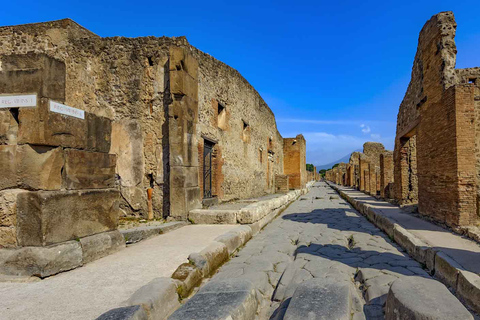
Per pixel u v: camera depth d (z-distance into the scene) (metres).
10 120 3.50
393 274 3.76
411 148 10.67
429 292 2.30
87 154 4.00
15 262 3.16
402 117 10.35
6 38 7.57
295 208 11.86
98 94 7.30
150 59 7.23
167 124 6.92
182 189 6.58
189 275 3.21
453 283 3.28
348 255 4.70
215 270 4.02
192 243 4.62
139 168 7.02
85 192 3.89
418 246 4.38
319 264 4.18
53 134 3.51
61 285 2.91
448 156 6.06
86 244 3.68
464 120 5.76
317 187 33.66
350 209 11.71
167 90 7.00
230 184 10.34
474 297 2.85
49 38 7.46
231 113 10.51
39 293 2.72
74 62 7.37
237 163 11.12
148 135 7.03
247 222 6.34
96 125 4.18
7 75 3.49
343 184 36.53
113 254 4.04
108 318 1.98
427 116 7.44
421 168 7.78
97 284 2.93
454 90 5.84
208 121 8.45
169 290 2.71
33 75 3.44
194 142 7.12
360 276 3.76
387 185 12.40
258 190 14.41
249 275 3.80
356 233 6.58
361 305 2.99
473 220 5.56
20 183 3.40
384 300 2.99
